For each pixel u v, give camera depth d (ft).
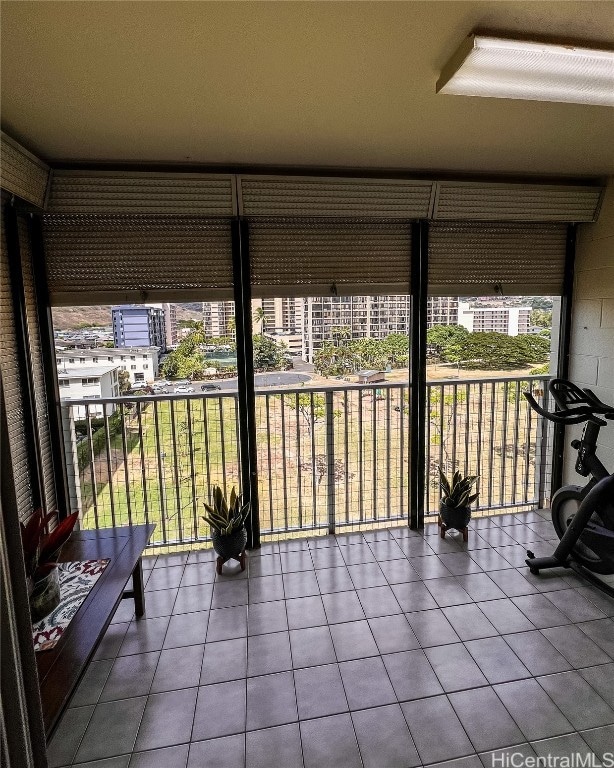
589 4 4.01
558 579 8.55
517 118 6.54
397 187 8.75
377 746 5.33
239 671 6.48
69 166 8.02
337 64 5.03
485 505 11.53
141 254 8.74
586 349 10.19
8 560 3.17
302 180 8.40
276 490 10.62
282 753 5.28
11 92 5.53
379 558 9.39
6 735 3.02
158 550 9.93
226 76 5.24
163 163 8.18
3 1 3.79
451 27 4.37
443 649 6.81
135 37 4.42
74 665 4.82
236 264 9.00
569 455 11.05
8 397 7.63
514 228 9.96
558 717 5.64
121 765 5.18
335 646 6.92
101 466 10.32
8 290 7.69
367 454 10.96
